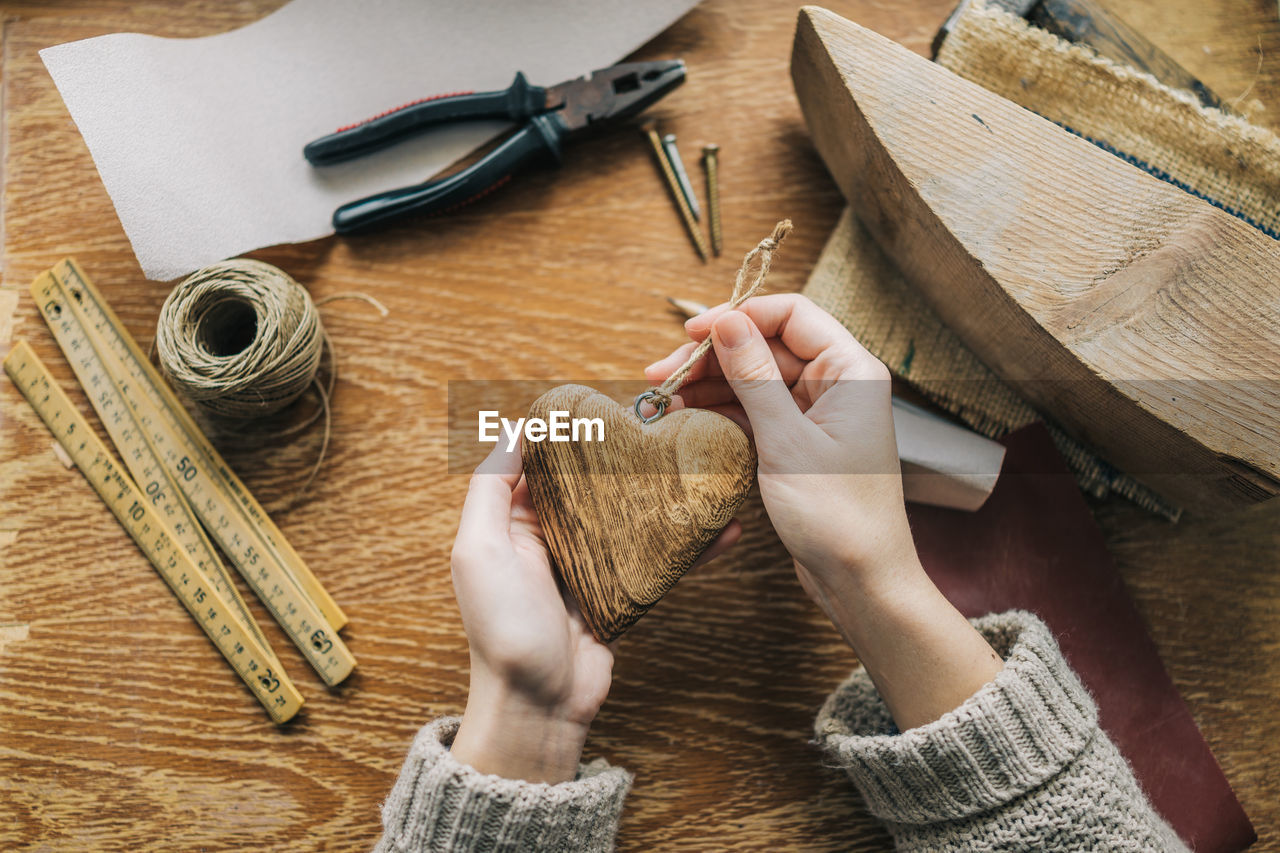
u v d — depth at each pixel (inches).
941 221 32.6
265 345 35.1
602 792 30.4
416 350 41.0
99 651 39.2
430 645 39.3
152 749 38.8
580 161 42.4
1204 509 38.6
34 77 41.3
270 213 40.1
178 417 40.0
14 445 40.0
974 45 35.9
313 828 38.5
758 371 32.2
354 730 38.9
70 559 39.6
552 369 41.1
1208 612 40.0
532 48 41.9
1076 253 32.7
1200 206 32.4
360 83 41.5
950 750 29.4
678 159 41.6
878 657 32.8
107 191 38.2
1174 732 37.7
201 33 41.7
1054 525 39.4
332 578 39.6
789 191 42.3
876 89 33.0
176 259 38.0
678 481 32.1
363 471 40.3
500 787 28.6
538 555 33.3
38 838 38.2
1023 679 30.1
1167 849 29.8
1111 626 38.6
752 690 39.6
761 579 40.1
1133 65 38.5
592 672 32.7
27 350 40.0
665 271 41.8
